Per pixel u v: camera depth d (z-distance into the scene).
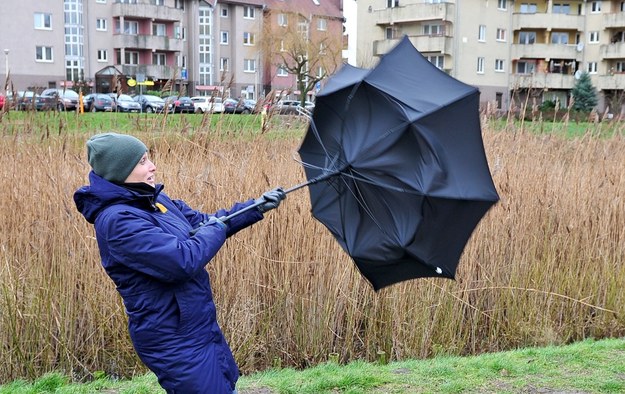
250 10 54.47
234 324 5.13
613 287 6.02
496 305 5.76
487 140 6.96
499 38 46.16
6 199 5.03
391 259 2.87
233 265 5.19
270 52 38.91
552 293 5.82
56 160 5.69
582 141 7.51
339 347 5.38
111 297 5.00
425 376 4.50
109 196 2.49
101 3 48.44
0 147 5.95
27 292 4.86
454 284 5.52
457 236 2.84
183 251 2.43
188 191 5.43
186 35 53.28
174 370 2.48
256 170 5.66
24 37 44.88
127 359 5.00
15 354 4.79
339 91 2.92
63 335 4.88
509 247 5.88
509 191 5.97
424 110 2.75
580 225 6.09
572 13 47.91
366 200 2.86
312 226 5.32
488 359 4.89
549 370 4.58
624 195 6.35
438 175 2.72
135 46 49.31
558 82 44.22
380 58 2.99
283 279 5.27
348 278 5.36
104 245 2.50
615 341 5.37
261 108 6.54
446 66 44.56
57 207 5.00
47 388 4.45
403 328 5.43
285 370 4.94
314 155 3.05
